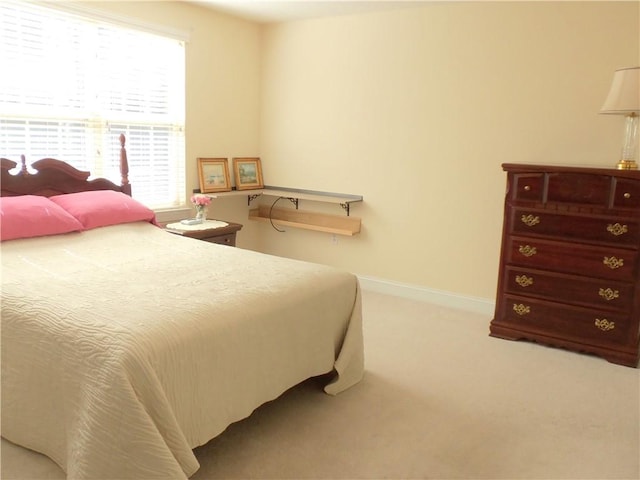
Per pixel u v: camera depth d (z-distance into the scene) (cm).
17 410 199
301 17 452
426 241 424
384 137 433
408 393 268
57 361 182
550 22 351
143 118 407
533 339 338
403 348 328
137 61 396
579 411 254
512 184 334
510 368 302
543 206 324
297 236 502
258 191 491
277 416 242
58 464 190
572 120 353
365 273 463
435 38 397
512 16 364
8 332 198
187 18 418
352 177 456
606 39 335
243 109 486
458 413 249
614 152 340
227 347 200
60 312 192
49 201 314
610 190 303
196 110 439
